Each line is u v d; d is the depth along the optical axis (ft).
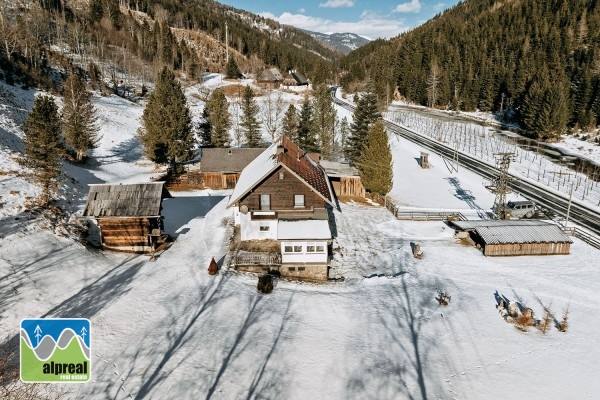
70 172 178.81
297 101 427.74
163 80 226.79
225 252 133.69
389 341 94.79
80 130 204.64
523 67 464.24
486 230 147.43
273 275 126.11
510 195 216.54
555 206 200.23
